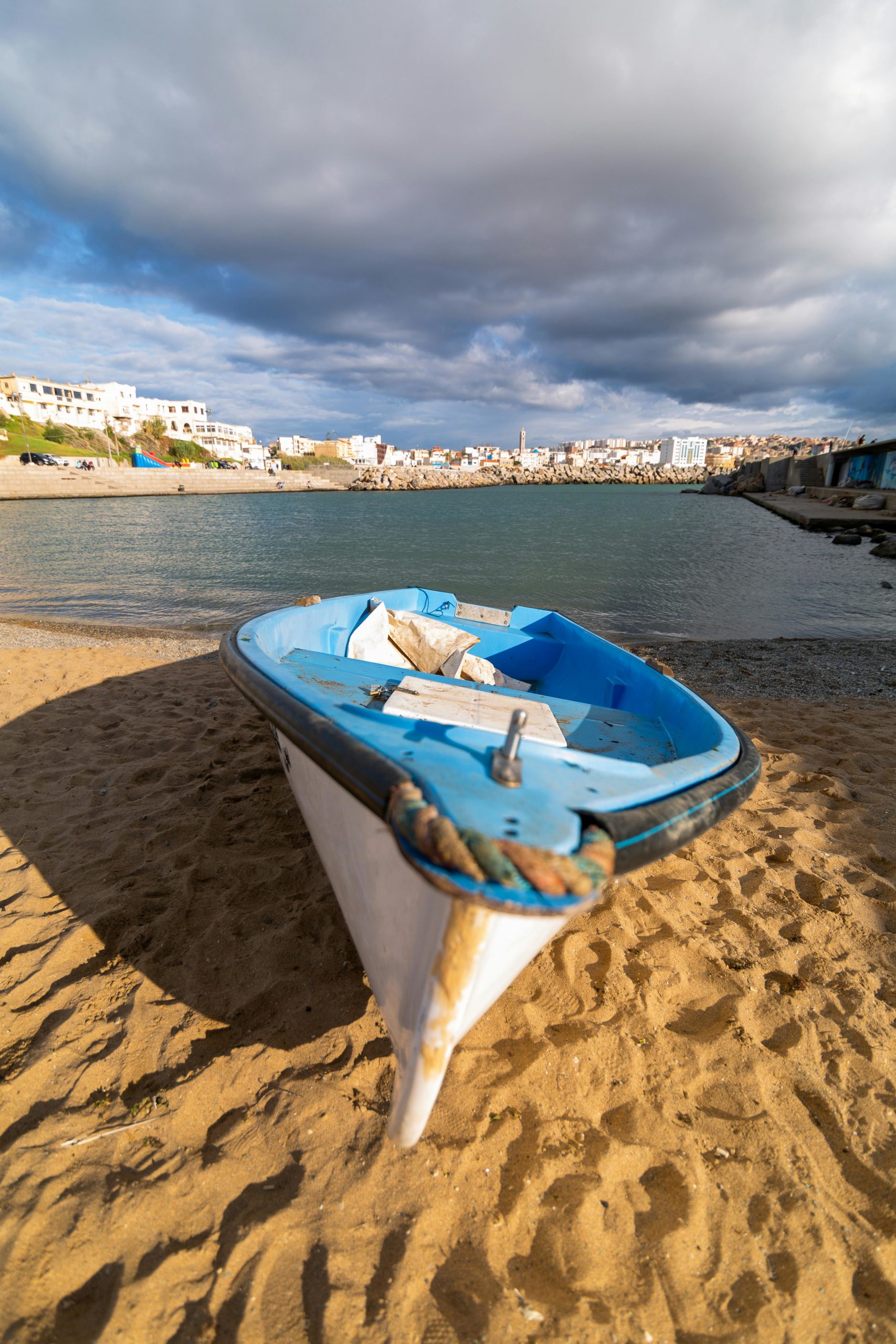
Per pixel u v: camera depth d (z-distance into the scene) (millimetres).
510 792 1605
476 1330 1527
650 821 1701
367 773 1672
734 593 14648
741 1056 2326
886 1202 1877
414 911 1601
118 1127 1966
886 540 21922
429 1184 1849
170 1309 1546
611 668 4004
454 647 4129
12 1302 1540
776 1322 1590
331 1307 1548
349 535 28359
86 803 3900
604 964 2764
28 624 10758
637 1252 1731
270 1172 1866
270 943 2748
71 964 2604
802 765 4797
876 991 2646
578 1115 2094
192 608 12742
